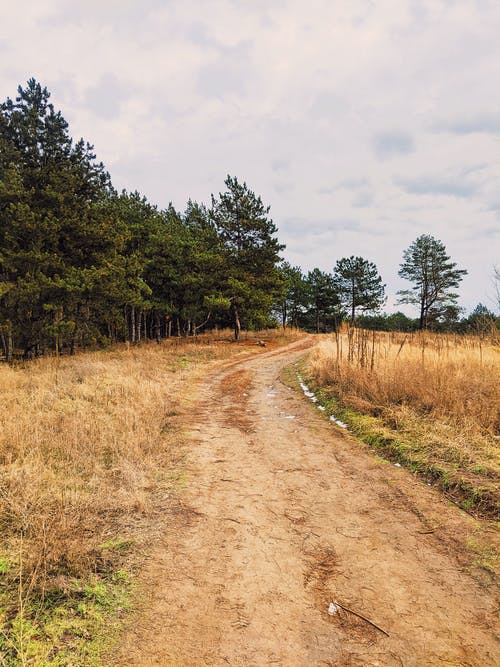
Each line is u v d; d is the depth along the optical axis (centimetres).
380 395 916
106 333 3309
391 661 267
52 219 1755
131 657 267
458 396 796
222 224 3328
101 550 388
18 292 1594
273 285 3372
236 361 2225
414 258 4797
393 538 423
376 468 619
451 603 322
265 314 3381
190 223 3975
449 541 410
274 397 1222
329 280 5856
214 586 346
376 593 337
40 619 293
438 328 4491
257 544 414
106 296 2017
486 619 304
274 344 3325
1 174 1780
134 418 823
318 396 1139
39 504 451
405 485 549
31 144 1919
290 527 450
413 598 329
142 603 321
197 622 302
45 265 1700
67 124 2042
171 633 290
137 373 1390
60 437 664
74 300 1905
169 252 2773
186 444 744
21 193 1680
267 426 890
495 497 467
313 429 849
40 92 1986
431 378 908
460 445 621
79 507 457
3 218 1680
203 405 1111
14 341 2002
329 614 313
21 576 321
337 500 518
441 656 271
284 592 339
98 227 1941
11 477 496
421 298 4881
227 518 469
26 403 865
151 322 3750
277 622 304
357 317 1617
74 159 2086
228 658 269
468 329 1625
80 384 1120
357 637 289
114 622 298
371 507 495
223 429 865
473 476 526
